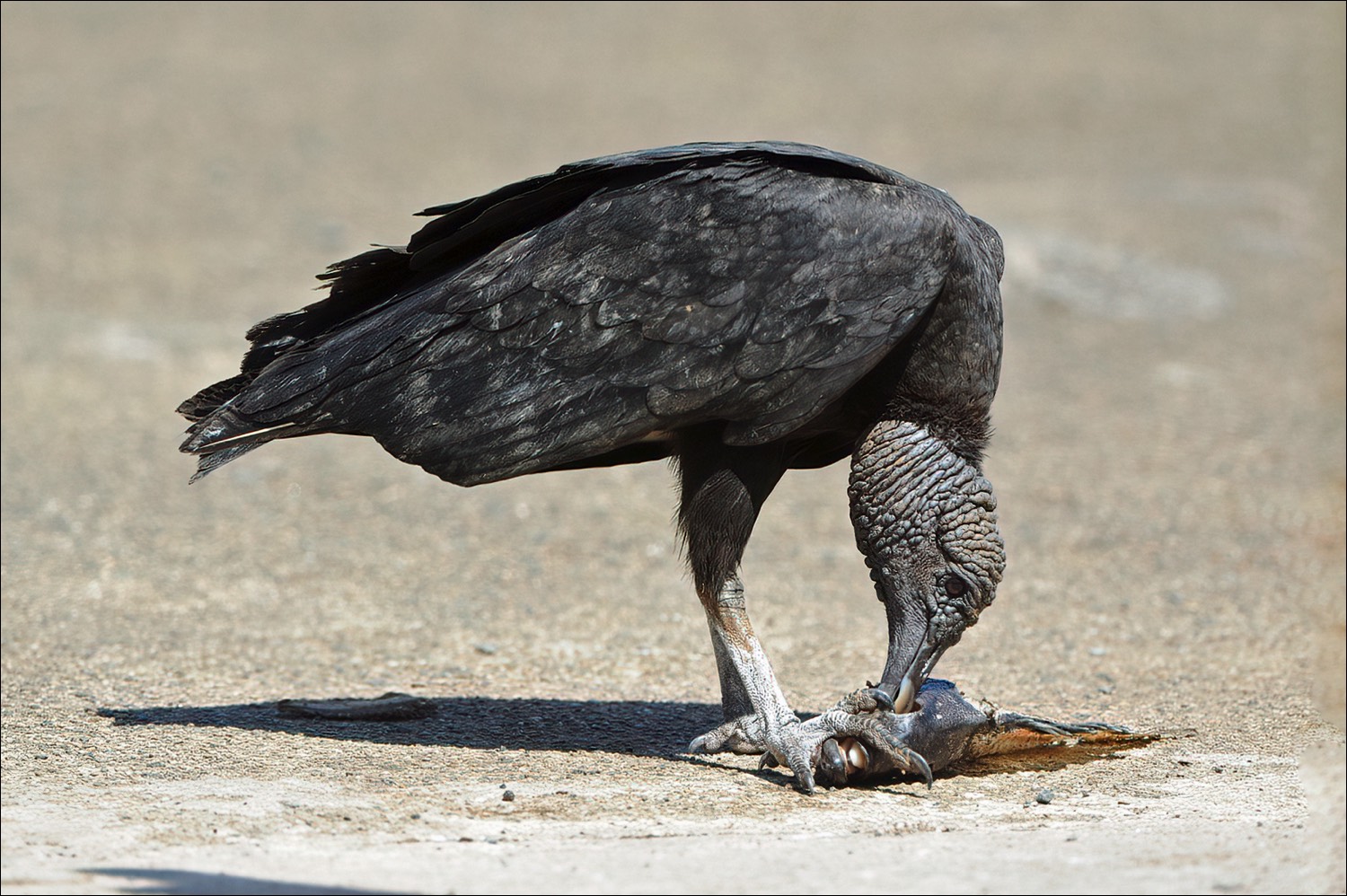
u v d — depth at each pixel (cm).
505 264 854
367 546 1694
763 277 818
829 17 5325
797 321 816
